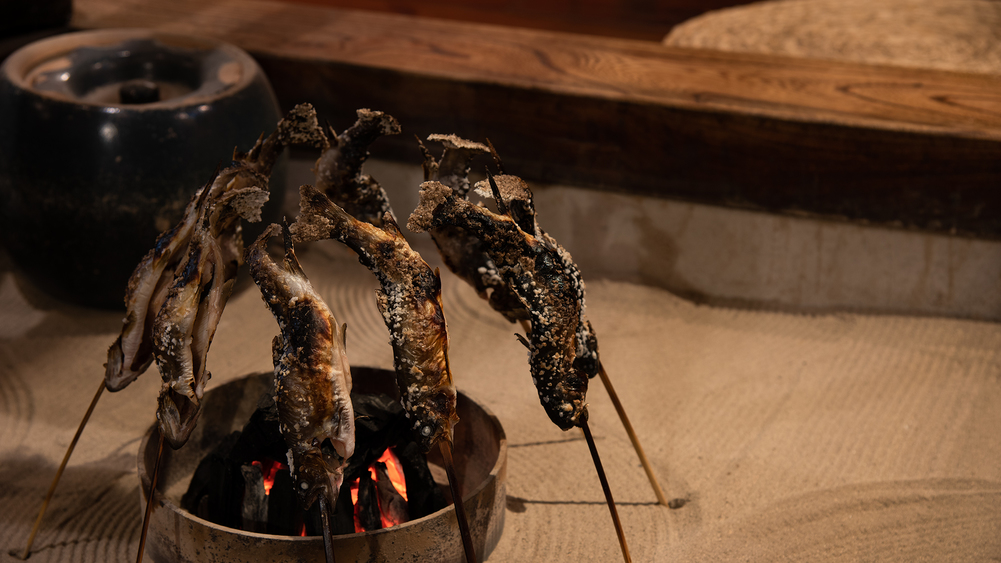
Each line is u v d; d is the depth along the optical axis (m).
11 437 2.00
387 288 1.26
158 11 3.29
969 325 2.53
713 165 2.55
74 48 2.48
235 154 1.51
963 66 3.17
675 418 2.13
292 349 1.21
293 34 3.03
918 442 2.04
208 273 1.35
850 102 2.54
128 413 2.11
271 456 1.54
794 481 1.90
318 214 1.22
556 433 2.07
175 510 1.40
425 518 1.39
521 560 1.64
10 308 2.57
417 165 2.82
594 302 2.68
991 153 2.30
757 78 2.74
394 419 1.55
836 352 2.44
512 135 2.69
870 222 2.50
